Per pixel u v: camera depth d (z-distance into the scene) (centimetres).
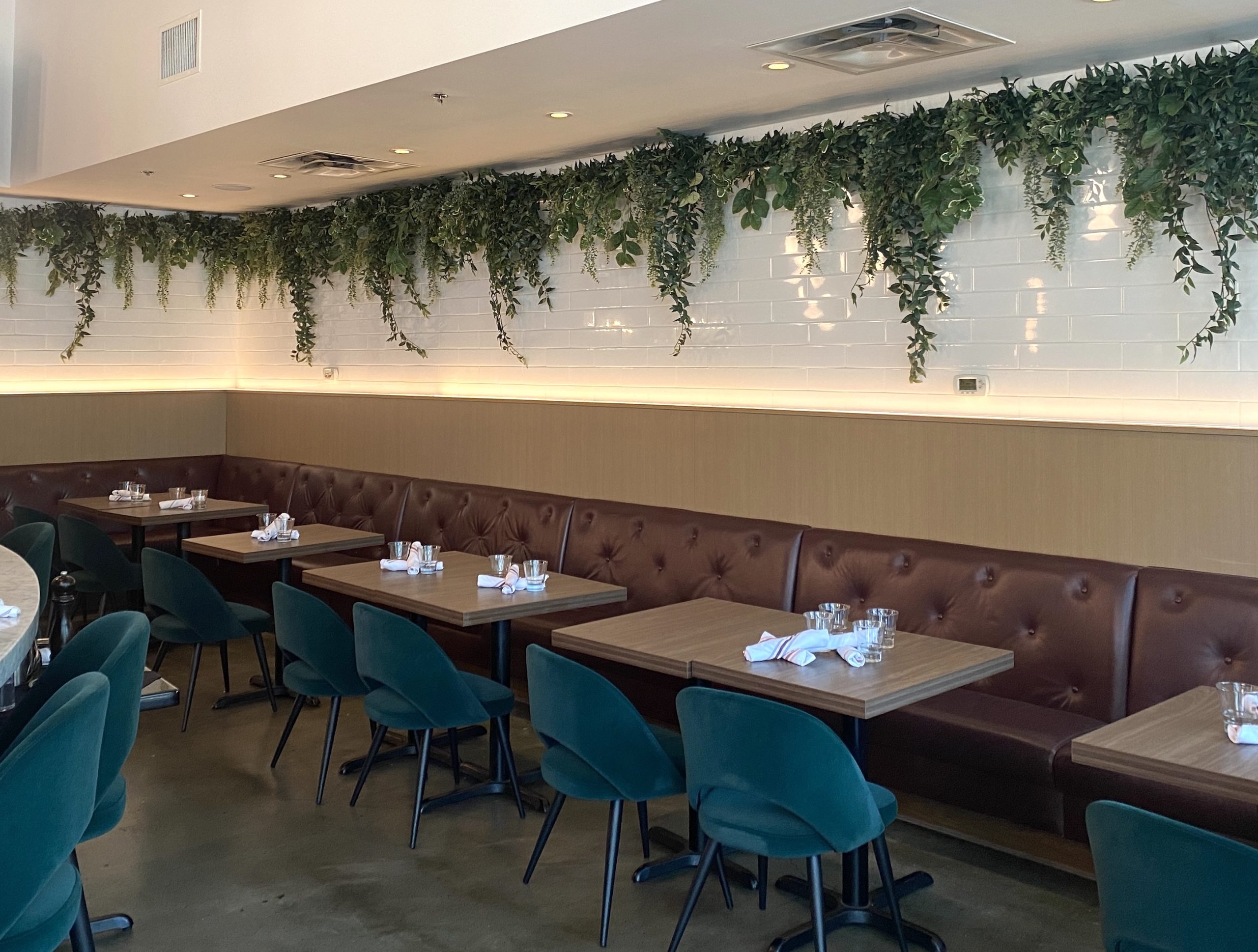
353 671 443
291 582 696
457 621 411
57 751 200
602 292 621
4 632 231
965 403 481
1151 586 403
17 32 691
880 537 482
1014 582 433
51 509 764
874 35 388
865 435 490
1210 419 417
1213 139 390
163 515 638
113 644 283
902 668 334
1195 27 383
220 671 646
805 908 364
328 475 748
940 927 349
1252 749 265
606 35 389
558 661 330
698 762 303
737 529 523
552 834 421
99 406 798
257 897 368
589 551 578
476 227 652
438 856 400
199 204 788
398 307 745
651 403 597
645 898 370
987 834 409
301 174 658
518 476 643
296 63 488
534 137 557
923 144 465
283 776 479
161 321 846
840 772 286
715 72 436
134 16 583
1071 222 446
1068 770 364
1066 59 420
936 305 487
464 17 417
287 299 829
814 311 529
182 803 448
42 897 238
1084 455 427
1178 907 209
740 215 553
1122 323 436
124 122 596
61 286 798
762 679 324
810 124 516
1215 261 410
